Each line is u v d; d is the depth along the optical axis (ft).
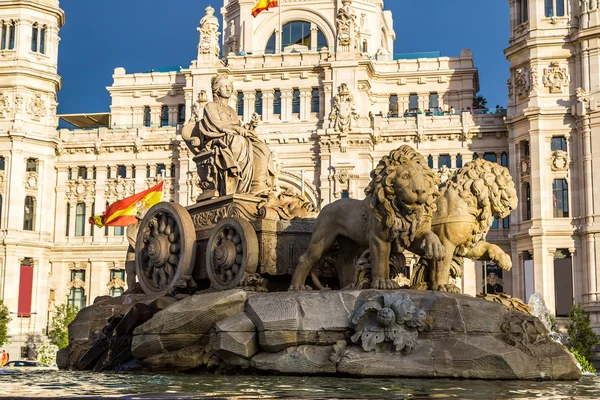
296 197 64.08
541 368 41.45
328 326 43.68
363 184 225.97
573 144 209.15
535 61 214.28
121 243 244.42
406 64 254.88
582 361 137.59
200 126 65.92
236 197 60.70
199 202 65.10
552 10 214.28
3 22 237.86
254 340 44.93
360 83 235.20
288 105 238.27
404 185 47.70
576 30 211.00
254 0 267.59
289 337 43.96
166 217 64.23
